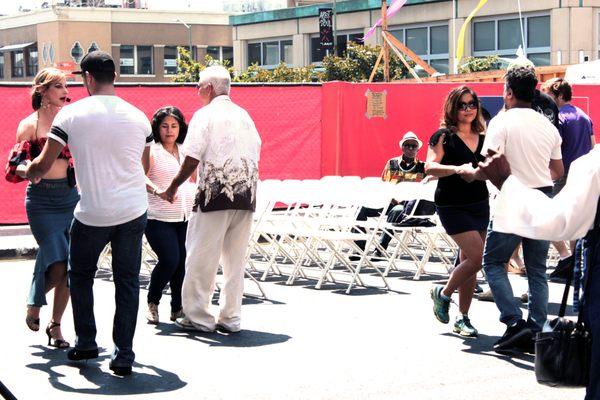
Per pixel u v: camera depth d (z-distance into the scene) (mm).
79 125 7504
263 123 17734
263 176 17766
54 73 8219
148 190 9328
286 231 12453
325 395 7238
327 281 12656
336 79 53000
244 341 8984
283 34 67812
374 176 18234
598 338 5250
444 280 12719
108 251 13508
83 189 7574
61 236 8367
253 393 7297
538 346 5348
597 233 5305
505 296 8484
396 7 38969
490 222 8484
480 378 7711
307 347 8734
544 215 5363
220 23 95812
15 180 8203
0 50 100062
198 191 9117
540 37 48906
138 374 7820
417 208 13664
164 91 16859
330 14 61938
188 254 9250
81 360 8203
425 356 8391
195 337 9156
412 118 18375
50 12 92438
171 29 94188
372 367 8031
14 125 15852
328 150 18047
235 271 9328
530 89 8492
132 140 7609
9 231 16297
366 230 14039
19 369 7934
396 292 11688
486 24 51031
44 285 8484
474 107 8648
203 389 7402
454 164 8656
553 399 7156
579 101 19297
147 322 9805
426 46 54344
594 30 48094
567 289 5582
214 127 8992
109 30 92625
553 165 8609
